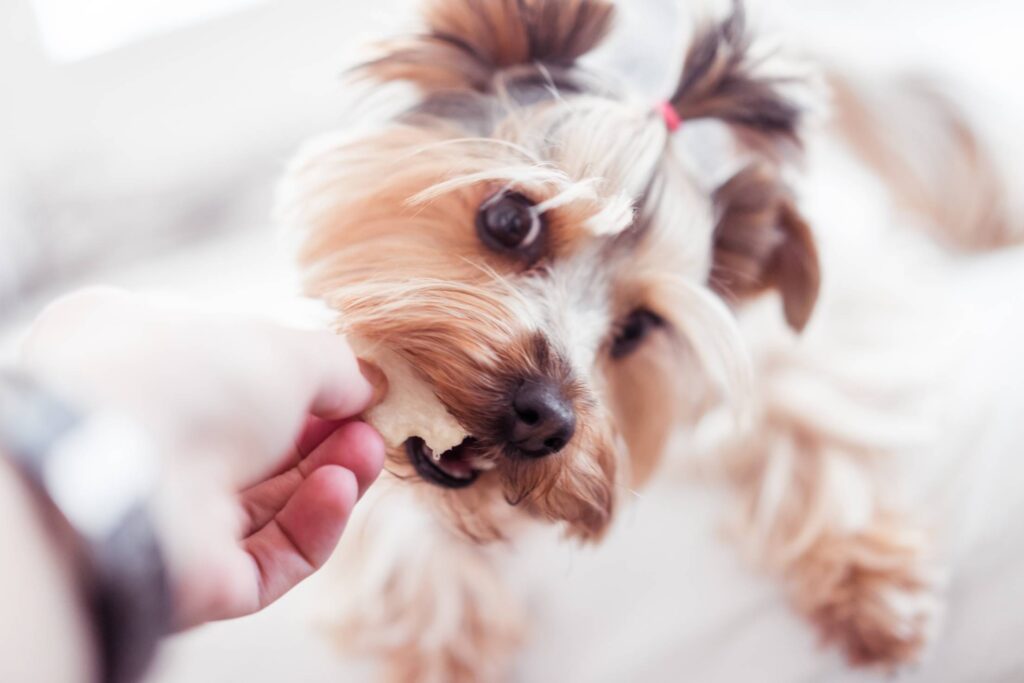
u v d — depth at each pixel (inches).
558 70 14.5
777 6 19.9
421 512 15.7
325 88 22.5
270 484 12.0
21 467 7.8
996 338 18.1
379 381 13.3
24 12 22.0
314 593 16.5
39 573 7.5
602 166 13.9
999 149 20.1
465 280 14.0
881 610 16.4
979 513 16.9
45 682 7.2
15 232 20.6
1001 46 21.9
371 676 16.0
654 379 16.3
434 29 14.3
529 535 15.9
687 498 17.4
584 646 16.1
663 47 15.0
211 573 10.0
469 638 16.3
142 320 10.0
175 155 22.3
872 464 17.9
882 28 22.3
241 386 10.0
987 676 16.2
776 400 18.1
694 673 16.1
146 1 23.0
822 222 19.2
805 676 16.2
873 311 19.1
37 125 22.3
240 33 23.5
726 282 15.4
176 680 15.3
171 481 9.4
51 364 9.4
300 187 15.0
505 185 13.7
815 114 15.6
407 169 14.1
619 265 14.6
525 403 13.1
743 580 16.6
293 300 15.1
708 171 15.2
